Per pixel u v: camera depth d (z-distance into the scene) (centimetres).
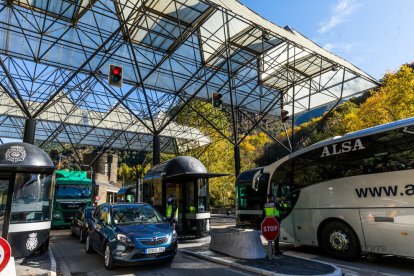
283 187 1062
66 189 2091
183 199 1417
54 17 1720
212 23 1862
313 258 905
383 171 793
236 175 2098
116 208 946
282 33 1717
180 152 4088
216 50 2020
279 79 2609
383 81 2286
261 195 1659
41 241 913
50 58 1884
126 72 2114
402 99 2072
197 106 3344
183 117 3459
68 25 1781
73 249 1178
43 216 929
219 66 2275
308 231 952
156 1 1652
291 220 1008
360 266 789
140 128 3547
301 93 2738
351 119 2938
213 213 3744
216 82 2445
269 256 829
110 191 5641
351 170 863
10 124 3281
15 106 2661
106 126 3328
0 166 852
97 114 3219
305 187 980
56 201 2030
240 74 2467
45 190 946
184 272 750
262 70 2420
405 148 766
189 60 2192
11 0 1553
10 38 1744
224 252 923
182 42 1945
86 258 977
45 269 772
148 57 2098
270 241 835
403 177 753
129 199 3625
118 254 770
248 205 1731
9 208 869
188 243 1223
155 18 1789
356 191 841
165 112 3023
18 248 860
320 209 920
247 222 1717
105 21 1836
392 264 811
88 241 1065
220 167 3547
